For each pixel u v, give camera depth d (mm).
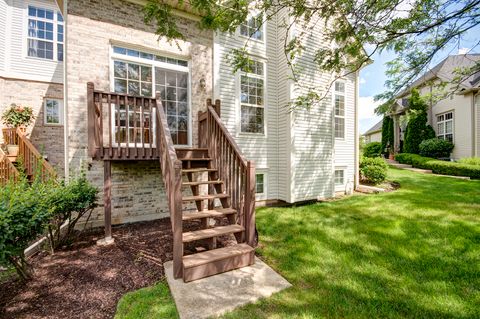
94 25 4508
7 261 2414
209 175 4352
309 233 4012
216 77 5797
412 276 2648
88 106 3611
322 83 6957
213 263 2760
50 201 2934
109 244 3740
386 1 2943
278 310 2145
